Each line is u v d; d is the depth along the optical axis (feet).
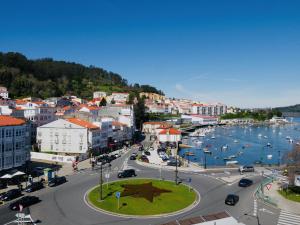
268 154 566.77
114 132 491.31
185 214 185.16
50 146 410.72
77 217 176.76
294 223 175.52
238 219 179.22
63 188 238.68
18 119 302.45
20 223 165.27
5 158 272.10
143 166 339.57
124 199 210.18
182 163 363.97
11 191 213.66
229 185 259.19
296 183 228.63
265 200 214.90
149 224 168.14
